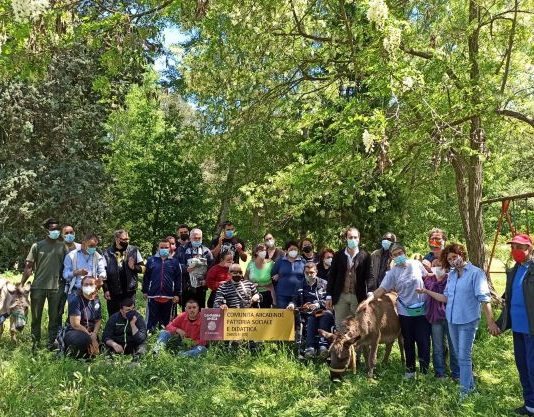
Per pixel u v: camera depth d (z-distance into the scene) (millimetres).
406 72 9414
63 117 23938
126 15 9383
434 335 7660
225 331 9141
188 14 9586
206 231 25938
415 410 6367
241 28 11727
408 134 10969
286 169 13828
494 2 12289
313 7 12891
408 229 18953
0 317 9523
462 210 14938
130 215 25781
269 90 14453
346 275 8828
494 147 13023
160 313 10109
